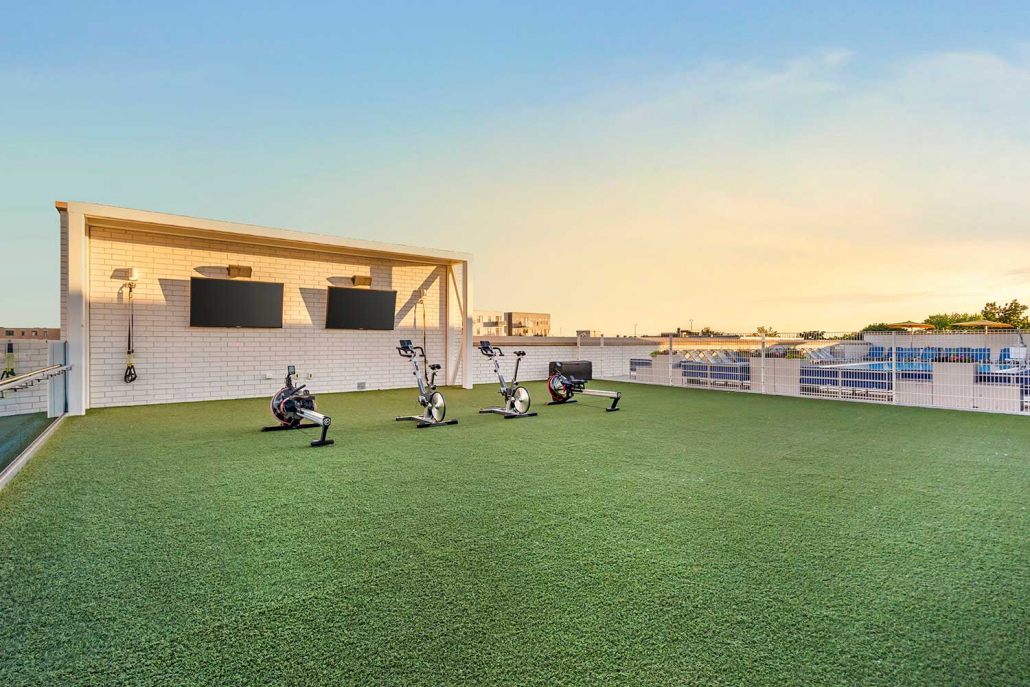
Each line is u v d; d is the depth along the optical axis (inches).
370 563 91.4
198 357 357.4
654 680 57.7
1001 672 60.1
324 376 410.3
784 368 415.5
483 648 64.2
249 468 165.5
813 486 144.5
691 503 128.3
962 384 328.2
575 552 96.7
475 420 273.0
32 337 296.4
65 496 134.0
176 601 77.0
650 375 521.7
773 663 61.5
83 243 284.8
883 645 65.8
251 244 374.9
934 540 103.5
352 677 57.9
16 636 67.0
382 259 440.5
